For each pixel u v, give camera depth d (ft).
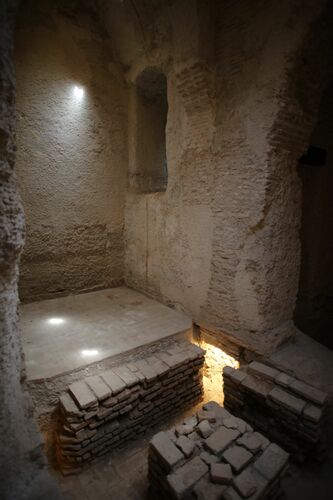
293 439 8.56
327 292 18.33
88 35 14.49
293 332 11.50
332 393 8.77
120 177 16.83
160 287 14.96
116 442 8.97
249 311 10.87
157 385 9.69
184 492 6.01
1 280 5.91
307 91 10.03
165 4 11.35
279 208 10.48
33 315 13.14
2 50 5.56
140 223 15.94
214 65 11.02
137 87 15.93
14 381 6.39
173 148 13.28
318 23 8.59
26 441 5.83
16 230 6.17
